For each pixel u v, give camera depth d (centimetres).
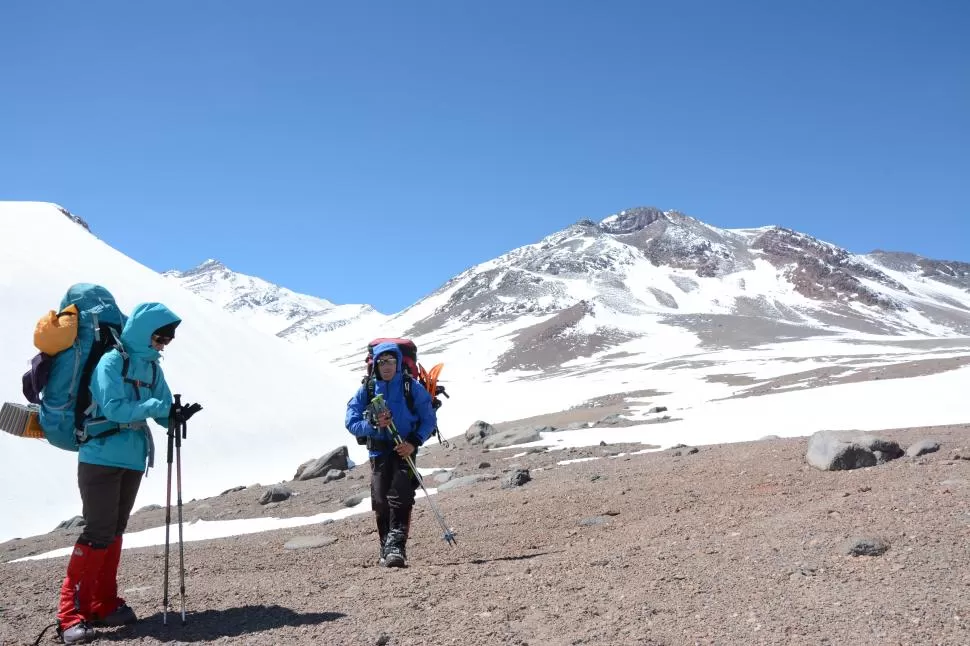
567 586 554
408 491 725
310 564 799
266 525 1418
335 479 2044
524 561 672
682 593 513
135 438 520
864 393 3056
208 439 3384
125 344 511
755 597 490
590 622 475
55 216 4638
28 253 4025
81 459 506
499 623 484
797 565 543
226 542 1087
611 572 584
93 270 4156
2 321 3362
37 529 2388
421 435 734
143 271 4638
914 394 2853
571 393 8500
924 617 431
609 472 1306
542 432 2727
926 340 14738
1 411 498
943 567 505
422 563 741
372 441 734
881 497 721
